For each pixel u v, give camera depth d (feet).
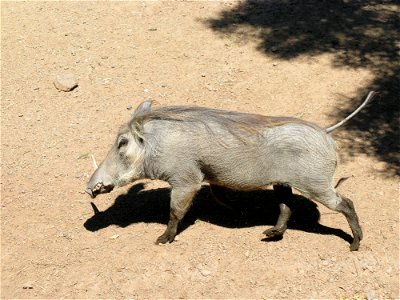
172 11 18.71
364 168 13.58
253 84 15.90
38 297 11.63
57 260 12.14
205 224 12.66
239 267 11.85
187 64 16.65
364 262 11.88
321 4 18.70
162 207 13.09
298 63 16.44
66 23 18.29
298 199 13.07
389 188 13.15
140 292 11.60
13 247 12.41
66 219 12.89
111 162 11.93
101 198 13.32
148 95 15.71
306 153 11.38
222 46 17.19
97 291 11.65
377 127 14.53
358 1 18.83
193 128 11.56
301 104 15.23
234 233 12.44
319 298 11.46
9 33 17.88
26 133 14.85
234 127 11.51
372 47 16.84
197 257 12.03
